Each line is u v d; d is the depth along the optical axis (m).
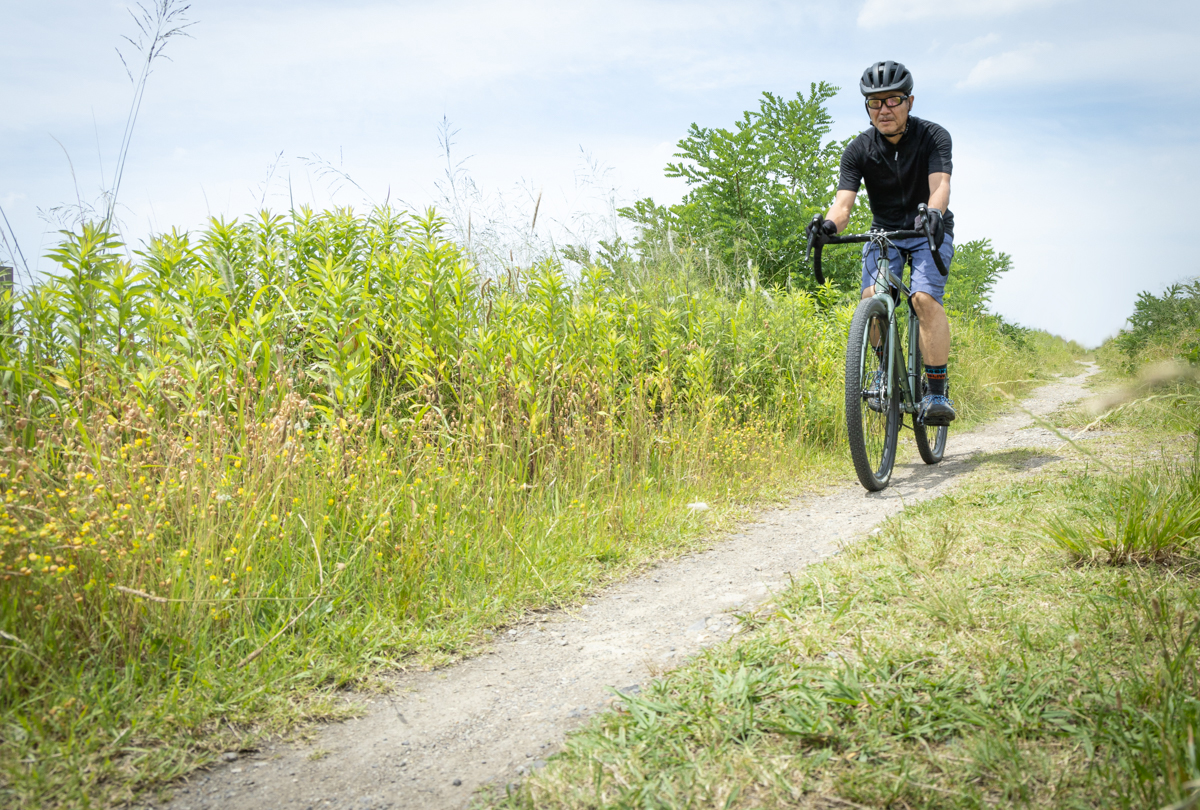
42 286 2.97
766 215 9.66
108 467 2.46
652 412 4.98
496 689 2.25
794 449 5.69
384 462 3.24
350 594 2.70
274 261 3.97
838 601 2.48
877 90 4.58
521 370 4.16
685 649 2.39
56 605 2.16
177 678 2.04
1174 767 1.33
